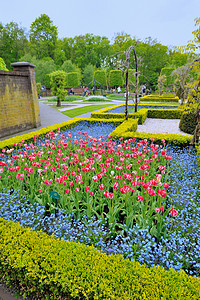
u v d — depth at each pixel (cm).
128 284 184
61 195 353
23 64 1049
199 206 348
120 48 5194
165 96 2734
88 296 185
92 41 6531
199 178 443
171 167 490
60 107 2241
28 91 1099
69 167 480
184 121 964
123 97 3778
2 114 911
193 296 175
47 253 224
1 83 895
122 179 413
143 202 357
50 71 4719
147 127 1088
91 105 2420
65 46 6969
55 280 195
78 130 918
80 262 210
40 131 771
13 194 368
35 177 448
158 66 5028
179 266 215
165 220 295
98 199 368
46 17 6138
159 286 184
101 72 4844
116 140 674
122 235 293
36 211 340
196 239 275
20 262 212
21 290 228
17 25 5241
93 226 305
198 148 547
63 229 295
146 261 239
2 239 244
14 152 598
